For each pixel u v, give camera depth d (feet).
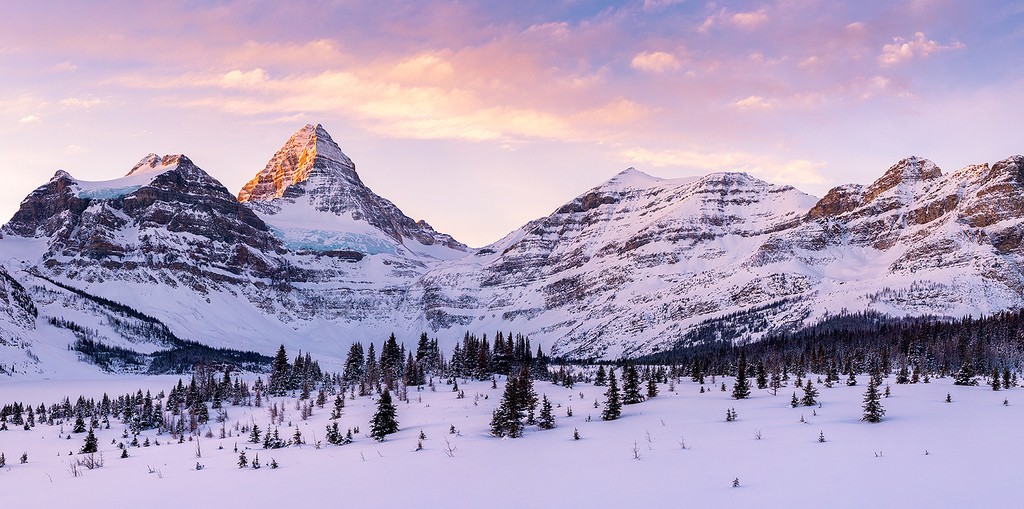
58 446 470.39
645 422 361.10
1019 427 288.71
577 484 238.48
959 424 302.66
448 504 224.74
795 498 201.77
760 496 206.39
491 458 298.35
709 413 375.04
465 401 492.13
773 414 357.82
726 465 249.55
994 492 196.65
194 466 333.42
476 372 640.58
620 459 274.57
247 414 556.92
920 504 189.47
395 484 260.42
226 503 249.34
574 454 293.43
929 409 349.00
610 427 356.38
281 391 655.35
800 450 266.77
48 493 291.79
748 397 430.20
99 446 459.73
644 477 240.94
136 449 423.64
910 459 240.73
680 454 274.36
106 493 282.15
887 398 396.37
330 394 615.98
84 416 635.25
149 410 545.03
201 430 494.59
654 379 537.65
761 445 281.13
